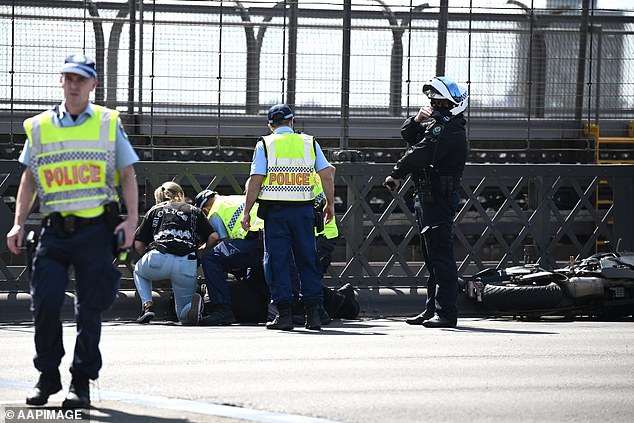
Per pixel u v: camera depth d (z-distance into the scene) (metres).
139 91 40.84
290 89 41.75
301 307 36.59
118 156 20.41
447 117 34.59
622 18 44.41
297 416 20.09
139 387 23.00
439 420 19.95
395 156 42.66
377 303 39.09
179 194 36.91
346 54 40.41
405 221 42.88
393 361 26.95
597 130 44.22
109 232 20.23
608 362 27.17
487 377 24.72
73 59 20.17
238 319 37.00
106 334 32.66
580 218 44.19
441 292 34.94
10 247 20.62
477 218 43.59
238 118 41.59
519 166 40.41
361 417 20.08
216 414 20.23
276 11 41.56
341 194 43.19
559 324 36.38
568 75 43.78
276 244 34.00
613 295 37.50
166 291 38.00
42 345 20.50
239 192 39.00
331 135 42.06
